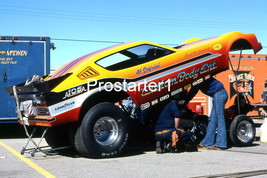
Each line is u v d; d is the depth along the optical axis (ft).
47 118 20.26
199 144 26.23
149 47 23.95
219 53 26.50
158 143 23.61
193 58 25.27
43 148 26.27
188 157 22.12
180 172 17.62
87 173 17.52
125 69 22.57
